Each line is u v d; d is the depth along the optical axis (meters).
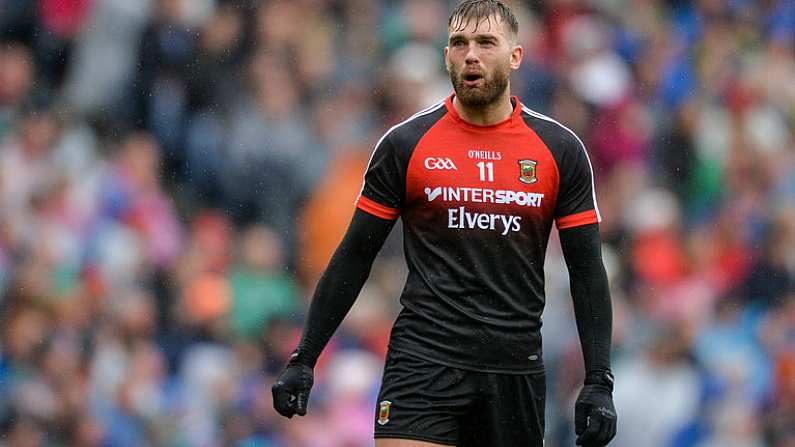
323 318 19.56
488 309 19.03
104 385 35.69
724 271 47.25
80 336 36.16
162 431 35.88
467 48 18.92
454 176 19.03
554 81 51.25
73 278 37.88
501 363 19.08
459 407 19.11
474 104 18.98
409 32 49.94
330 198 43.78
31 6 45.72
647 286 44.81
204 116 44.31
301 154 44.25
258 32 46.22
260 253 40.72
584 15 55.31
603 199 47.88
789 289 47.22
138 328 37.31
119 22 45.00
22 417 34.56
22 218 38.66
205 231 41.53
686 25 58.66
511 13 19.20
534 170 19.09
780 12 61.34
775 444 40.50
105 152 42.38
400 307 39.97
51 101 44.56
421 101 47.06
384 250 40.56
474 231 19.00
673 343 38.91
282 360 38.88
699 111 54.34
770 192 52.50
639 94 54.34
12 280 36.75
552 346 39.16
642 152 51.72
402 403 19.06
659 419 38.22
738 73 57.56
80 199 40.00
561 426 38.50
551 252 39.97
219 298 39.19
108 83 44.62
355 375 36.94
